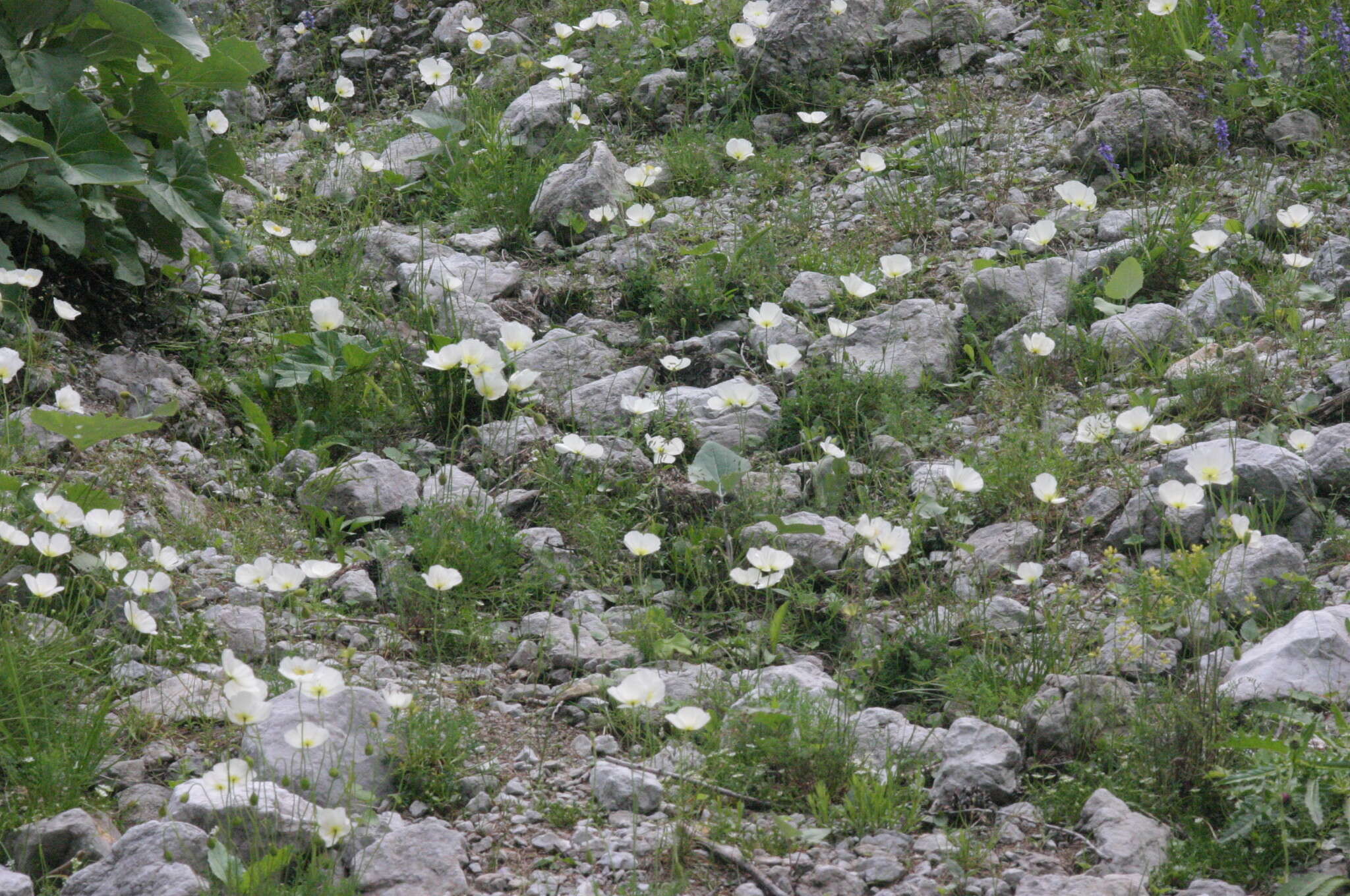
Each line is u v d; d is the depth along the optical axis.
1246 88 12.38
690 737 6.14
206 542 7.84
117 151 9.09
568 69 13.84
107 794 5.61
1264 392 8.59
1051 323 9.98
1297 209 9.47
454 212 12.99
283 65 16.73
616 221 12.30
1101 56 13.62
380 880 5.10
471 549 7.72
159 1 10.13
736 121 14.05
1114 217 11.16
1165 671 6.34
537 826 5.62
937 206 12.05
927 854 5.33
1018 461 8.26
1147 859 5.14
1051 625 6.62
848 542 7.82
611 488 8.58
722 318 10.78
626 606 7.55
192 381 9.58
